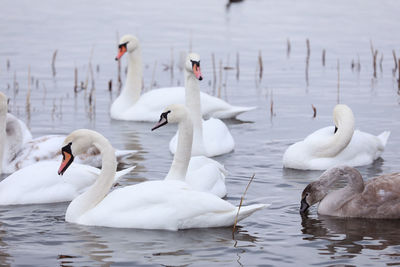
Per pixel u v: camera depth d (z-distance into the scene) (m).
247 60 28.06
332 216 12.60
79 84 24.20
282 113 20.92
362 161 16.27
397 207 12.48
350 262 10.30
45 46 29.78
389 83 24.42
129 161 16.25
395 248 10.88
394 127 18.97
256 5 41.59
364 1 42.44
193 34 32.91
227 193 13.87
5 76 24.66
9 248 10.89
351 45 30.95
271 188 14.30
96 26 34.34
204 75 25.73
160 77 25.53
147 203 11.77
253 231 11.67
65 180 13.78
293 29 34.53
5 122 15.09
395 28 34.59
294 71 26.39
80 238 11.31
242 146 17.77
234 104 22.00
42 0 41.12
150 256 10.52
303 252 10.72
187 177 13.22
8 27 33.47
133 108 21.08
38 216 12.64
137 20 36.06
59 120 19.84
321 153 15.99
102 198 12.27
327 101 22.06
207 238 11.30
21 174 13.73
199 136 16.27
